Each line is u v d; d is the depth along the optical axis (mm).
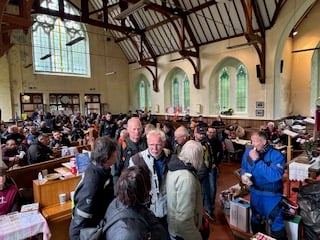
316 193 2465
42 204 2650
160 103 15938
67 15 11555
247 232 3287
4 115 13352
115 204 1288
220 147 4391
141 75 17703
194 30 12531
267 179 2621
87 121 11312
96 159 1700
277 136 7289
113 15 15164
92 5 16094
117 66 17922
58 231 2650
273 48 9969
